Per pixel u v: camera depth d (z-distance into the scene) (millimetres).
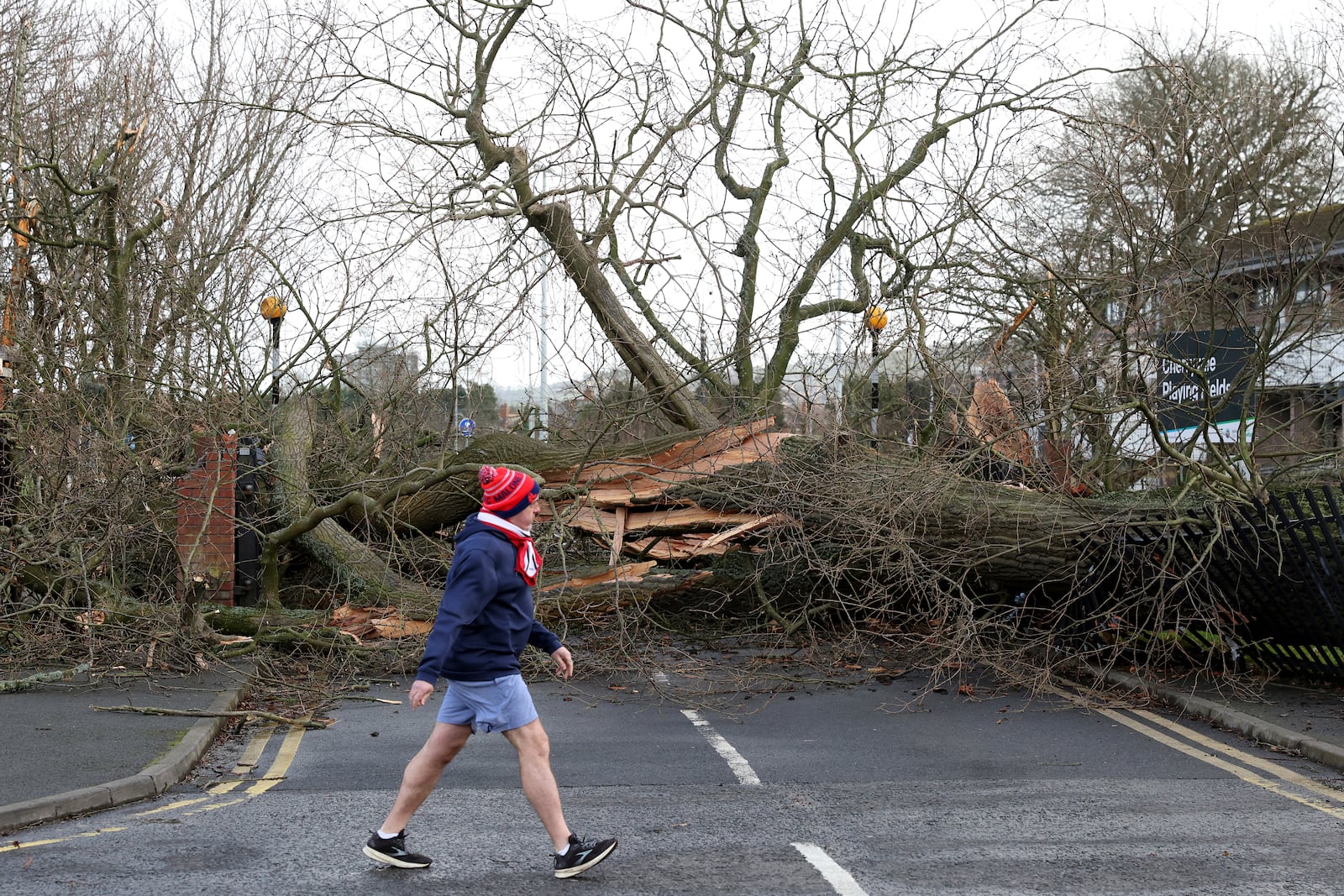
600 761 6852
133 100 16688
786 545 10852
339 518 13273
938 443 11148
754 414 11438
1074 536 9641
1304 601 8445
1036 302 11711
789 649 11312
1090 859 4746
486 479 4641
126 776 5957
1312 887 4359
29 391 10680
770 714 8516
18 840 4973
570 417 12625
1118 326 10914
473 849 4859
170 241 15016
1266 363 10234
